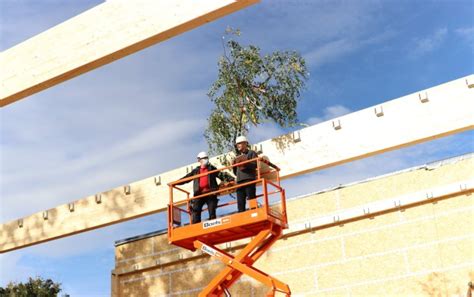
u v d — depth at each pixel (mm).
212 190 11023
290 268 15859
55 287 24969
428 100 10781
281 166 11906
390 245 14711
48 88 10117
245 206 10672
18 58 10312
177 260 17547
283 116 12422
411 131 10797
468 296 13047
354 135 11312
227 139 12586
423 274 14125
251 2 7832
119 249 18938
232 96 12539
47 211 15844
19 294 24141
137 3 8945
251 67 12492
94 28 9398
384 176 15156
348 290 14930
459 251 13844
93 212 14859
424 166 14719
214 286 10781
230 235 11148
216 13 8117
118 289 18594
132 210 14078
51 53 9875
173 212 11234
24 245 16031
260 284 16141
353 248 15164
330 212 15641
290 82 12430
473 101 10367
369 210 15016
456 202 14164
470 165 14180
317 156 11562
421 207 14570
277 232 10828
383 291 14500
